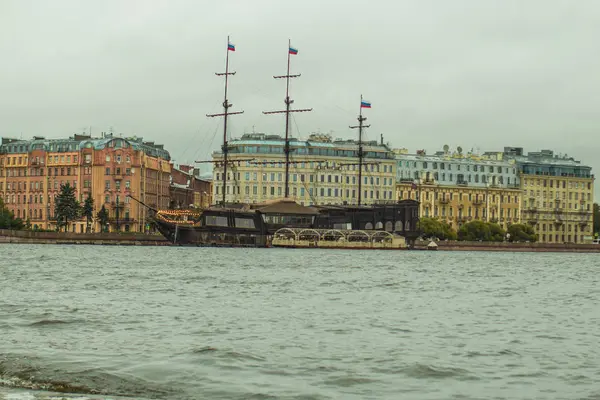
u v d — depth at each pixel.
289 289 72.88
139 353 37.06
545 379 33.72
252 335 43.06
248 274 94.06
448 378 33.69
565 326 50.16
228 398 29.88
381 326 48.16
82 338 40.94
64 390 30.31
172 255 147.62
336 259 148.88
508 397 30.78
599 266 152.50
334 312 54.62
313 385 32.03
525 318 54.25
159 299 60.69
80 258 126.19
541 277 106.69
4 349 37.38
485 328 48.50
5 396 29.02
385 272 108.44
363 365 35.81
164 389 30.86
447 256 192.62
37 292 64.50
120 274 88.94
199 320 48.41
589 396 31.02
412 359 37.34
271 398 29.97
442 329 47.59
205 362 35.41
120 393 30.19
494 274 111.81
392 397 30.53
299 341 41.59
